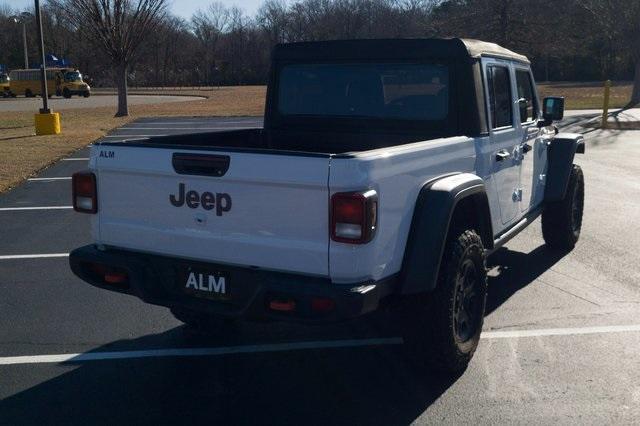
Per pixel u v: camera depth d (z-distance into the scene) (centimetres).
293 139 615
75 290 674
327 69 590
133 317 601
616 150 1716
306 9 7025
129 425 418
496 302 622
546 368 487
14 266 758
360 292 381
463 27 3369
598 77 6181
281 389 465
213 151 412
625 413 423
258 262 409
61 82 5472
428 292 446
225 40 8100
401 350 525
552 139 737
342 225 380
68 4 3388
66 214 1041
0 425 417
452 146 477
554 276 697
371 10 5866
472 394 451
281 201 396
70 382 476
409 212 426
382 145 571
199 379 481
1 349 532
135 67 7662
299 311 392
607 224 923
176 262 442
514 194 620
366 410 433
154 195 442
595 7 3256
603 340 535
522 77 659
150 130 2498
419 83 551
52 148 1891
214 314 430
